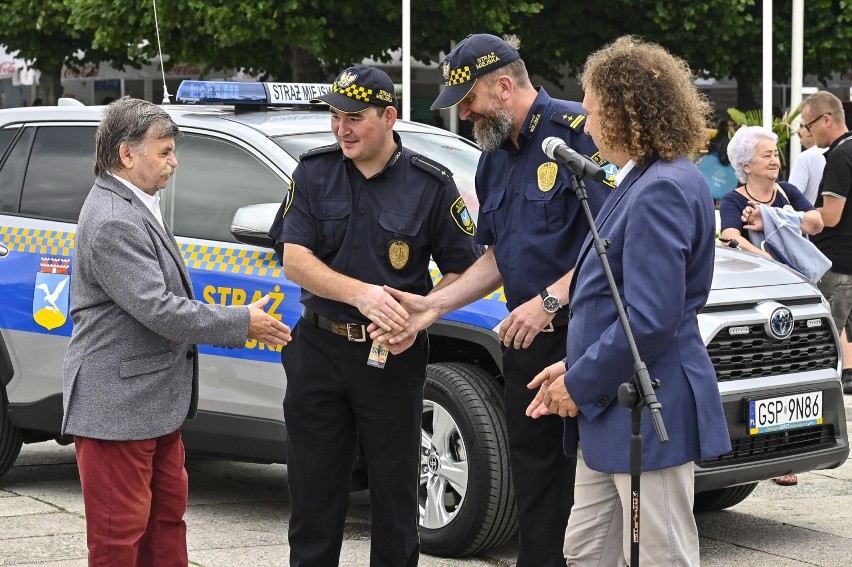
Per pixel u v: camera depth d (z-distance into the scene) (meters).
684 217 3.67
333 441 4.87
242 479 7.66
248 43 17.45
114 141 4.39
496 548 5.98
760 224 7.50
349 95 4.63
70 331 6.83
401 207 4.78
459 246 4.86
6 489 7.33
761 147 7.62
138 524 4.44
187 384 4.55
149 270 4.32
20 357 7.04
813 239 9.48
